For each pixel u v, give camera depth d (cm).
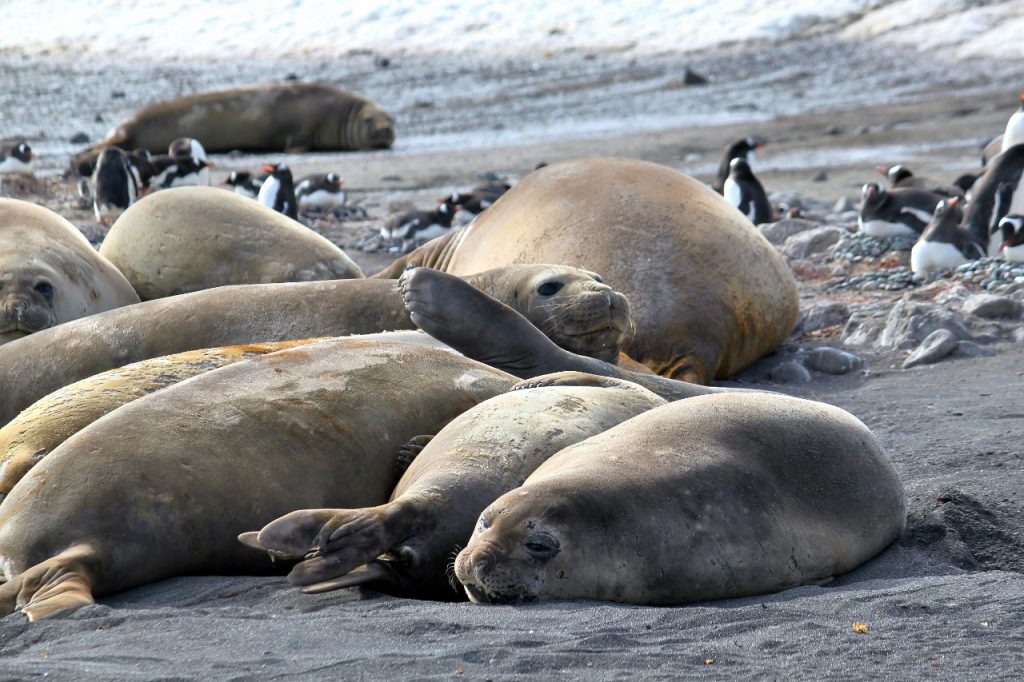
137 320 3238
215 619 1698
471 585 1773
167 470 2067
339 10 17825
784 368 3981
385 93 13538
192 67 15350
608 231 3866
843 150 9988
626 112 12212
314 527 1889
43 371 3169
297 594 1916
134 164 8000
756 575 1853
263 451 2161
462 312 2822
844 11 15825
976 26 14525
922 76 13075
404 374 2423
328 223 7381
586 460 1900
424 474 2069
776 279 4053
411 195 8519
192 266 4312
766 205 6669
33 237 3831
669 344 3653
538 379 2470
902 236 5781
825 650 1520
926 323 4225
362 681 1424
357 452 2256
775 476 1944
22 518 1997
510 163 9712
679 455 1903
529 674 1436
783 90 12925
